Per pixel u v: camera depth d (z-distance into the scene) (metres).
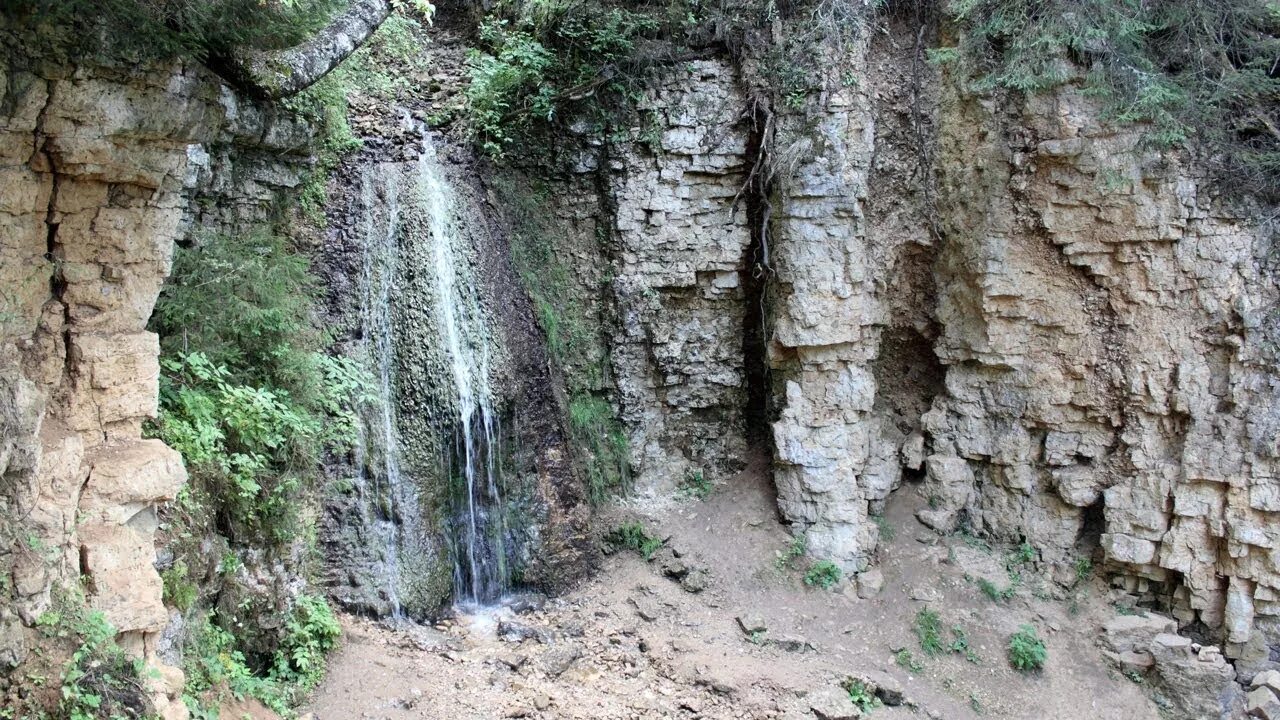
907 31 11.57
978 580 11.17
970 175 11.16
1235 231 10.12
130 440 5.92
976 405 11.73
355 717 7.56
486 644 9.54
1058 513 11.41
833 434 11.36
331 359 9.27
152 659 5.88
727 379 12.30
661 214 11.75
